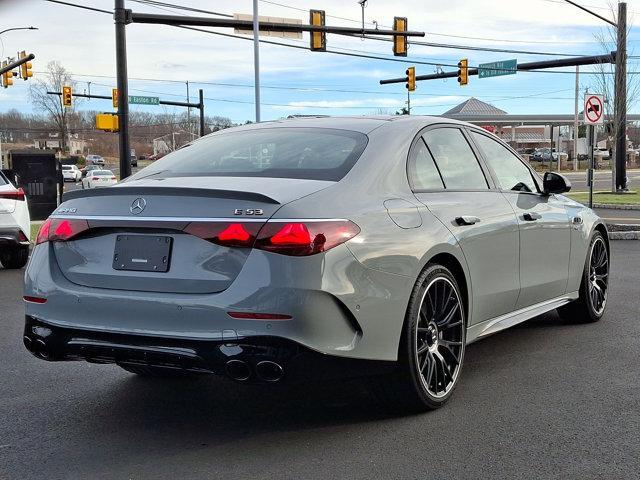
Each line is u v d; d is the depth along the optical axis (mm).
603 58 29172
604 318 6602
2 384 4805
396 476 3295
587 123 16016
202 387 4711
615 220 16812
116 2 18125
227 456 3557
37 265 3939
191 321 3445
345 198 3721
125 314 3594
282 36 25359
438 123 4797
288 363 3365
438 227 4172
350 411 4191
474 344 5727
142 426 4000
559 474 3301
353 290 3523
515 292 5035
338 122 4613
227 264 3459
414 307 3912
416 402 4035
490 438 3744
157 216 3619
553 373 4910
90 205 3871
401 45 26047
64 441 3781
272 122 4887
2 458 3557
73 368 5199
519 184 5469
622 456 3510
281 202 3490
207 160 4348
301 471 3361
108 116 18719
